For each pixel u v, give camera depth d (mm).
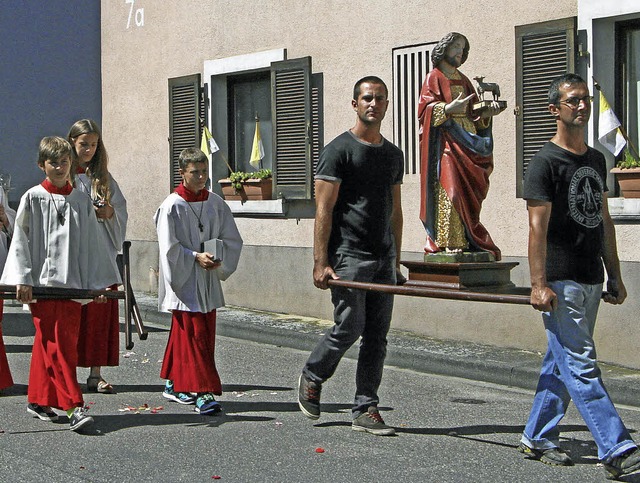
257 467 6492
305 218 13250
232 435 7367
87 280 7805
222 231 8430
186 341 8094
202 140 14625
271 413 8141
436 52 9695
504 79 10891
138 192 16203
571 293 6184
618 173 9750
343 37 12648
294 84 13125
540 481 6172
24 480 6188
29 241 7641
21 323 13484
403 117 11891
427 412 8258
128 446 7035
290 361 10742
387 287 6730
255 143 14289
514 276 10789
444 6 11438
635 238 9695
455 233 9688
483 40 11062
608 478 6203
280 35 13539
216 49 14594
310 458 6719
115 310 9023
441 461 6645
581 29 10086
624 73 10102
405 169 11891
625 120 10133
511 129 10828
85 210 7816
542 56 10352
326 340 7395
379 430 7387
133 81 16219
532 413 6613
